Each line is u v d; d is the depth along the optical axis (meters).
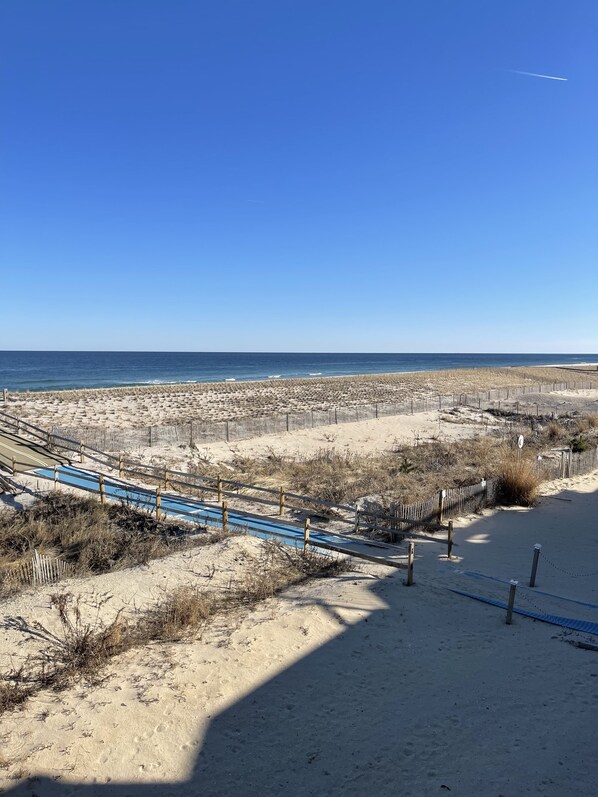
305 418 35.84
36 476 18.36
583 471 22.73
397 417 41.25
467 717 6.35
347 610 9.25
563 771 5.36
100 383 84.00
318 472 21.81
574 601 10.04
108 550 12.69
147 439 26.95
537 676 7.23
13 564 11.21
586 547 13.50
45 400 47.09
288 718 6.37
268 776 5.45
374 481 19.42
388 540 13.45
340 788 5.27
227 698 6.73
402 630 8.62
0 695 6.51
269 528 14.24
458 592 10.20
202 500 16.94
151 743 5.89
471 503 16.30
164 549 12.52
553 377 99.81
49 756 5.63
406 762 5.61
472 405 51.00
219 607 9.34
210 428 30.80
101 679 7.04
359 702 6.69
